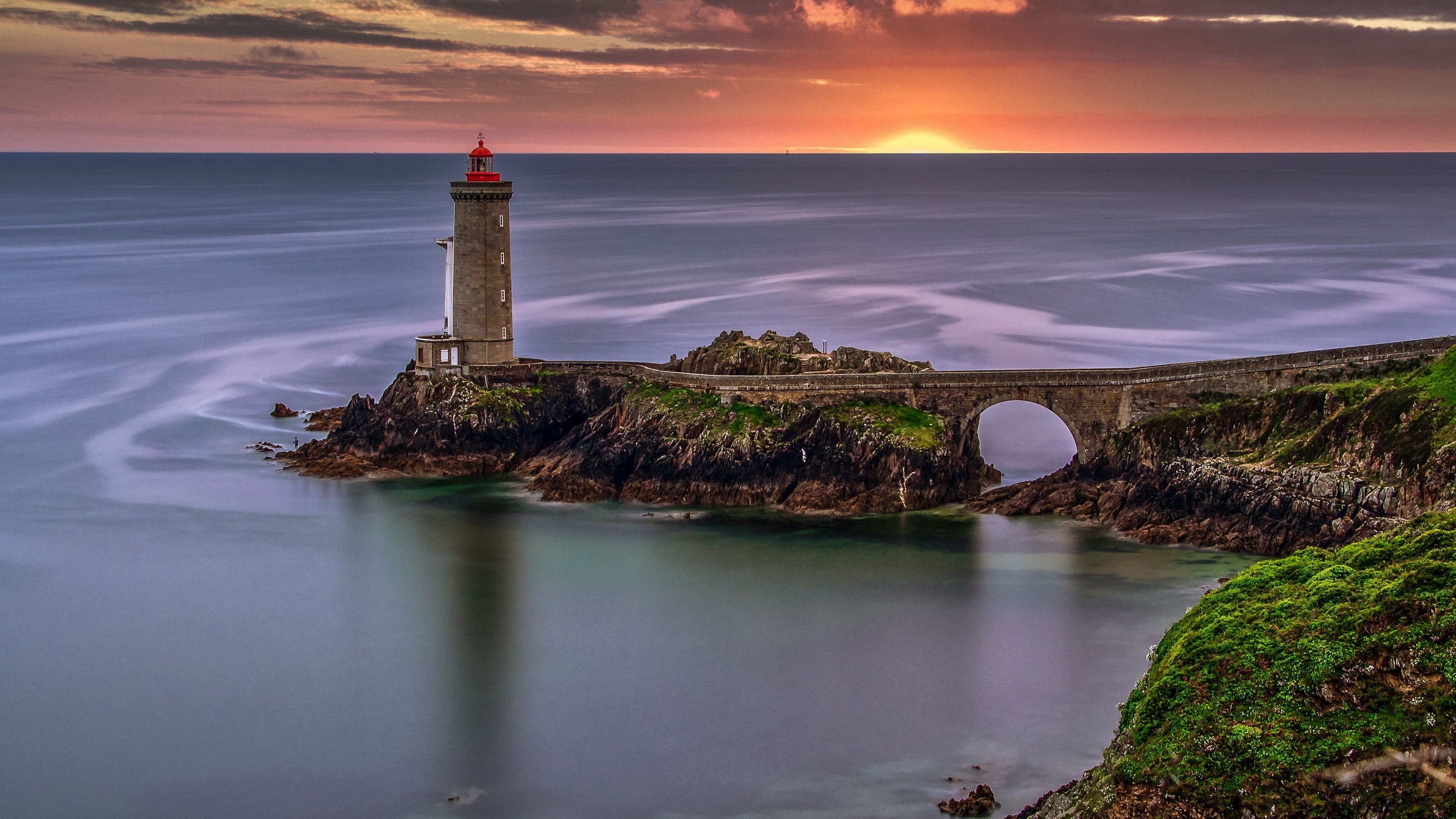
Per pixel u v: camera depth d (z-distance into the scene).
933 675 69.94
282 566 87.44
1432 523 56.66
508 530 94.44
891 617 77.62
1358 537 80.25
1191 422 94.88
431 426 108.44
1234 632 52.72
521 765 61.31
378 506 100.19
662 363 128.25
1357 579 53.59
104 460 113.06
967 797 57.91
